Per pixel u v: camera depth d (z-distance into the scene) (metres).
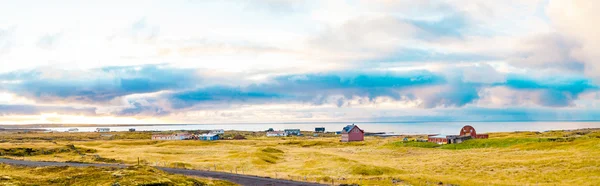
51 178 64.12
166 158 112.56
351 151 150.12
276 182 70.31
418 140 173.75
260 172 84.19
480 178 72.62
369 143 189.00
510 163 85.88
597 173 69.50
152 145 183.25
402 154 131.12
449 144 147.50
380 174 80.88
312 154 126.75
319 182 70.44
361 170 82.25
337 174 81.19
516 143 132.88
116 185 57.69
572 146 112.56
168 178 65.50
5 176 62.75
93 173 68.06
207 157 117.81
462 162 94.12
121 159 105.50
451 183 67.38
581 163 78.19
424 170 86.38
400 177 73.19
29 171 72.88
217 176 76.81
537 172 74.75
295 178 74.81
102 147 158.88
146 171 70.12
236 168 91.19
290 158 120.44
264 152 124.38
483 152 117.69
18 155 113.56
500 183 66.00
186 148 157.88
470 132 180.50
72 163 93.94
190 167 92.06
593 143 108.00
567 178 68.31
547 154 97.38
